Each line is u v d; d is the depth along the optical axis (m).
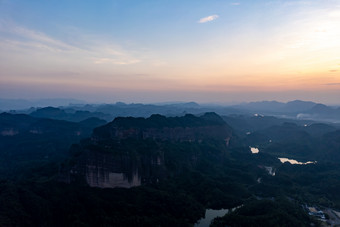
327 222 145.50
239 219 138.00
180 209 154.38
